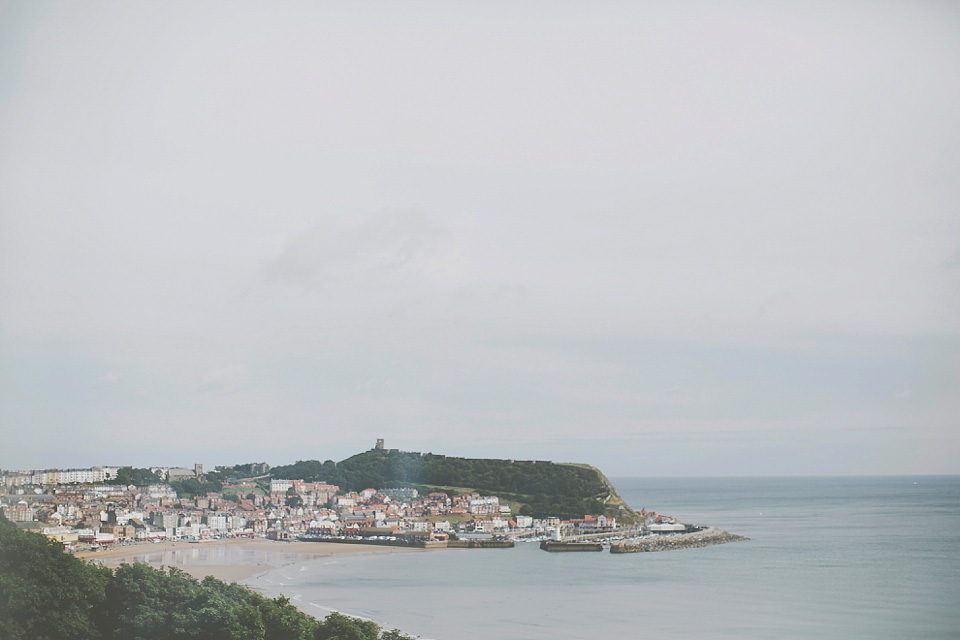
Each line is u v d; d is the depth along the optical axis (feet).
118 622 376.07
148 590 389.19
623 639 556.51
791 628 595.06
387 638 406.21
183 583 406.21
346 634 384.47
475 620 616.80
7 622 343.46
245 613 377.50
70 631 363.35
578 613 648.38
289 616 388.16
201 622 373.20
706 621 618.44
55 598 363.56
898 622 616.80
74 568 384.06
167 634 370.94
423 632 573.33
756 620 622.95
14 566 362.94
